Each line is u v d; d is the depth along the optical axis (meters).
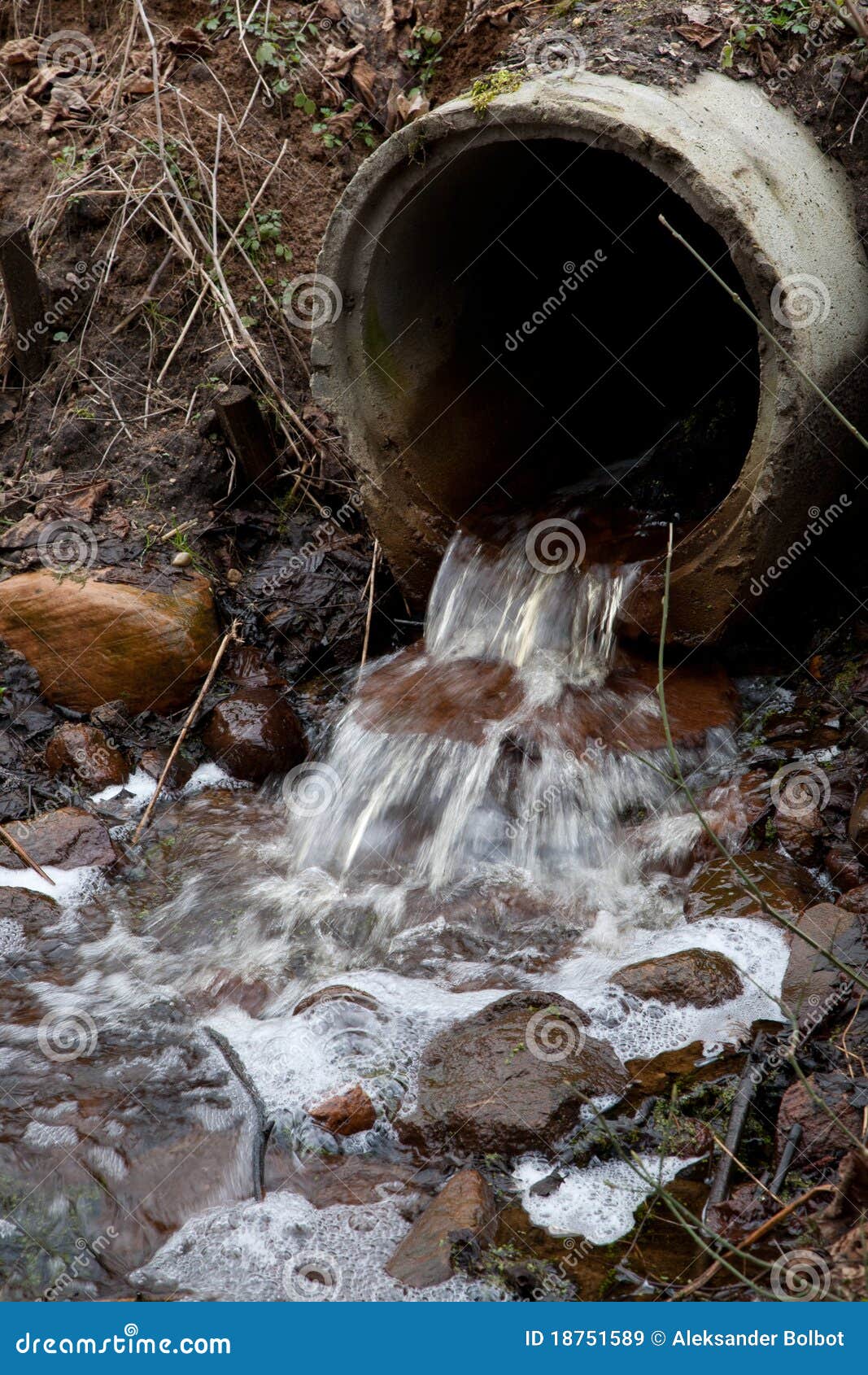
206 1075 3.64
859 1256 2.82
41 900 4.43
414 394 5.32
